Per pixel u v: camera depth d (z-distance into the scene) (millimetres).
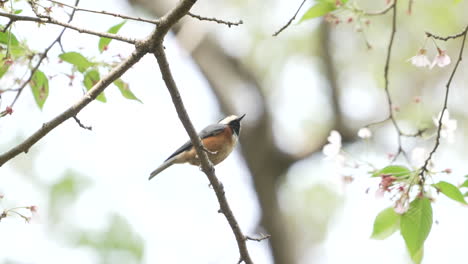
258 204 15555
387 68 7914
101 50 7020
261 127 15578
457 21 15023
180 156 9922
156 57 6387
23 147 6242
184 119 6766
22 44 6820
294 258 15180
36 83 7109
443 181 6066
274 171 15641
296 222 16141
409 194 6266
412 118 14414
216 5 15672
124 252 13023
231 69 16188
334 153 7238
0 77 6879
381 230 6777
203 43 16094
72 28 6059
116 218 13367
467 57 15523
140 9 15805
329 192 15742
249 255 7312
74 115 6328
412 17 15062
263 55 16359
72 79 7066
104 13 5996
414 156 6824
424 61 6516
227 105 15398
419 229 6238
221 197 7160
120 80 7133
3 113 6387
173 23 6219
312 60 16203
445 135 6879
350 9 7703
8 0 6074
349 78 16016
